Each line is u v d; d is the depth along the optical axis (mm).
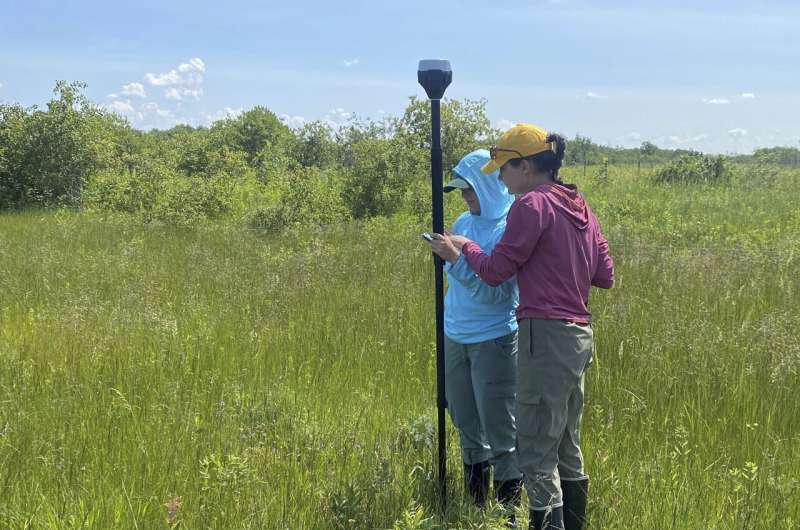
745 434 3961
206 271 9141
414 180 16312
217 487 3203
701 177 24406
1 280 8547
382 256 10352
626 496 3309
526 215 2824
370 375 5312
